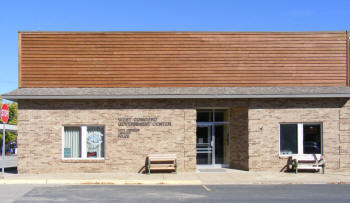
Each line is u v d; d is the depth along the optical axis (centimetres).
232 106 1741
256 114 1734
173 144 1725
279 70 1798
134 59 1780
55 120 1711
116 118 1720
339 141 1752
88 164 1709
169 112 1730
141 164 1717
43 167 1697
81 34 1778
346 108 1759
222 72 1789
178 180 1489
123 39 1784
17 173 1705
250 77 1792
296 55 1806
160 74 1781
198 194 1211
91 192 1253
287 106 1747
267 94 1675
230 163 1859
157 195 1194
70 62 1770
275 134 1738
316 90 1722
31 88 1744
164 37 1792
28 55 1766
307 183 1466
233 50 1798
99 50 1778
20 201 1097
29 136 1698
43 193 1232
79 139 1742
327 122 1753
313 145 1761
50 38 1773
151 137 1725
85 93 1667
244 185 1420
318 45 1814
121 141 1717
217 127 1897
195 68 1788
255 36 1808
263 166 1730
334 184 1447
